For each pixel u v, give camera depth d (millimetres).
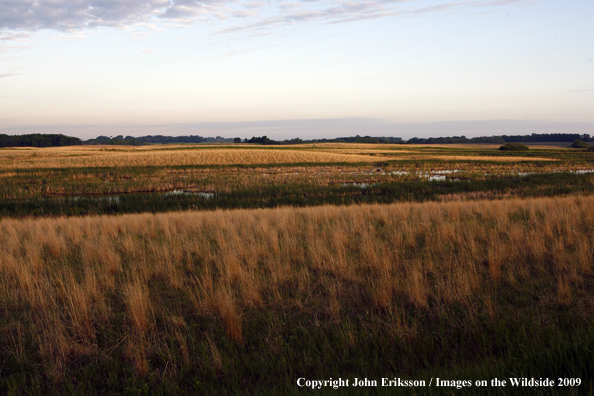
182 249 7008
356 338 3742
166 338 3900
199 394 3156
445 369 3176
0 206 20516
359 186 26688
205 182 32438
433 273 5344
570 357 3014
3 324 4238
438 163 53594
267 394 3035
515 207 11055
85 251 6922
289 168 47812
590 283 4676
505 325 3764
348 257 6094
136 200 22188
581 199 11938
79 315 4164
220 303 4328
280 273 5328
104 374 3426
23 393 3209
